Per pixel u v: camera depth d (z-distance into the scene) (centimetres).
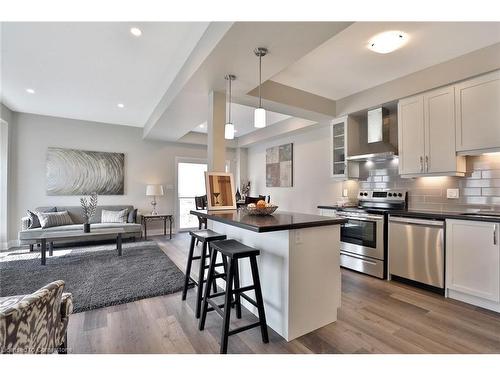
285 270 189
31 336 107
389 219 311
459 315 224
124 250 448
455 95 271
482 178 278
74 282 295
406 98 317
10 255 413
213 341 184
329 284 209
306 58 275
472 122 258
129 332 195
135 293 264
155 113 459
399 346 178
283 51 217
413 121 309
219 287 289
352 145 394
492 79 244
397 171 363
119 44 261
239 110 469
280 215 234
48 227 453
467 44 244
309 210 518
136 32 239
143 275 321
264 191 661
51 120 518
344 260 364
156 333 194
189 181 681
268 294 207
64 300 149
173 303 248
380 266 317
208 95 321
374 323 210
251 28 186
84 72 325
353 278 321
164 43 258
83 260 384
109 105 453
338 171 415
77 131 541
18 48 269
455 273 253
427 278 275
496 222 226
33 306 107
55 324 132
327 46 251
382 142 364
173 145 653
